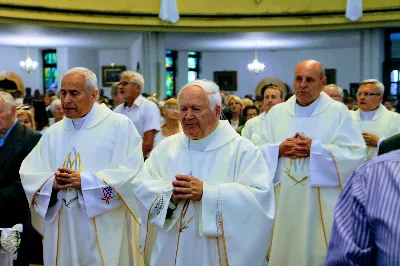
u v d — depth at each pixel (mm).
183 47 19828
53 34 15828
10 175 4047
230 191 3033
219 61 21906
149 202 3162
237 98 7805
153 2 14562
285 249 4398
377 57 15203
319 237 4312
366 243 1702
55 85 21406
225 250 3018
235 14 14945
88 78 3742
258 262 3109
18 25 13891
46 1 13414
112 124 3820
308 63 4395
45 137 3883
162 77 15594
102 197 3639
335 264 1739
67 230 3699
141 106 5820
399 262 1595
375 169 1727
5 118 4055
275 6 14852
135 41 17188
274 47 20094
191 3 14891
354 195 1742
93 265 3684
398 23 14211
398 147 2814
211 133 3252
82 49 20531
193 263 3111
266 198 3135
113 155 3762
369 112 5703
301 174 4309
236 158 3195
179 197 3035
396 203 1638
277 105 4672
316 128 4410
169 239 3162
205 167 3199
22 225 3918
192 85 3139
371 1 14219
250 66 20094
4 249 3555
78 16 13883
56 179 3605
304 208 4320
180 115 3152
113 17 14266
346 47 20234
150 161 3363
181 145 3305
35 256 5141
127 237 3883
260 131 4668
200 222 3082
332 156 4215
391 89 15633
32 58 21469
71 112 3729
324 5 14578
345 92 15719
